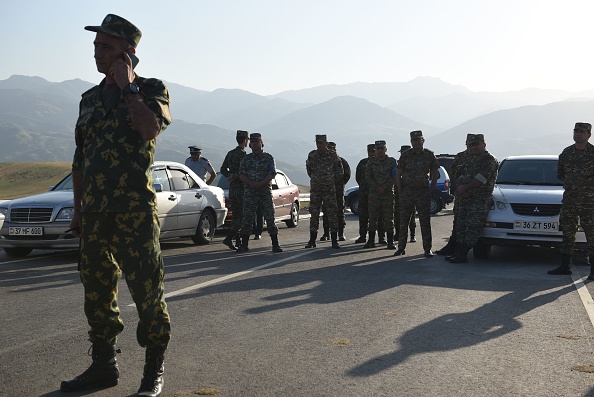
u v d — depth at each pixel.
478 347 5.03
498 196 10.62
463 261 10.41
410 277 8.77
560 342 5.23
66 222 10.13
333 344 5.07
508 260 10.85
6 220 10.34
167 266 9.68
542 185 11.41
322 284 8.08
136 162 3.56
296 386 3.99
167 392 3.85
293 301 6.90
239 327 5.64
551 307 6.74
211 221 13.35
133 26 3.54
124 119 3.53
